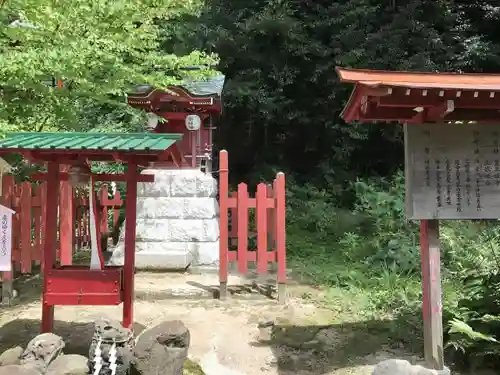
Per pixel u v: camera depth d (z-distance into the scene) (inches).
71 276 168.2
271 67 541.3
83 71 216.2
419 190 166.1
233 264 335.9
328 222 441.4
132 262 173.0
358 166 564.4
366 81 154.3
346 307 240.2
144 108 326.0
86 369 142.4
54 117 276.4
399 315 221.5
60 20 198.7
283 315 230.5
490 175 167.2
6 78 197.0
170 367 142.7
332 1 565.0
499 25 549.0
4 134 148.2
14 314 225.9
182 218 330.3
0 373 128.5
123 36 233.3
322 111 560.4
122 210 409.1
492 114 168.9
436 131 167.5
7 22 219.3
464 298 194.5
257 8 553.6
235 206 261.7
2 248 168.4
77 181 171.2
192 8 294.5
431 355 167.8
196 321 221.5
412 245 315.0
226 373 173.0
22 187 249.4
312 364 180.7
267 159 589.9
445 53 523.8
